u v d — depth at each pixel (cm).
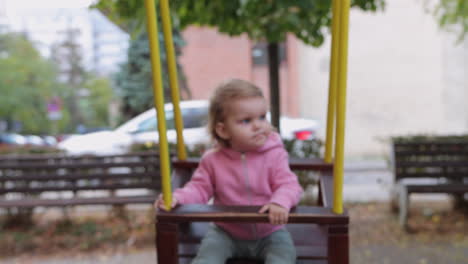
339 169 126
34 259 346
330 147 184
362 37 1107
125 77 1046
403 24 1095
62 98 2633
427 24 1084
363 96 1112
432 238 363
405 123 1103
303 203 423
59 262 338
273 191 154
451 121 1091
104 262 335
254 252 151
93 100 3106
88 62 3300
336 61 166
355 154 1078
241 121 145
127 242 379
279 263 137
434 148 405
